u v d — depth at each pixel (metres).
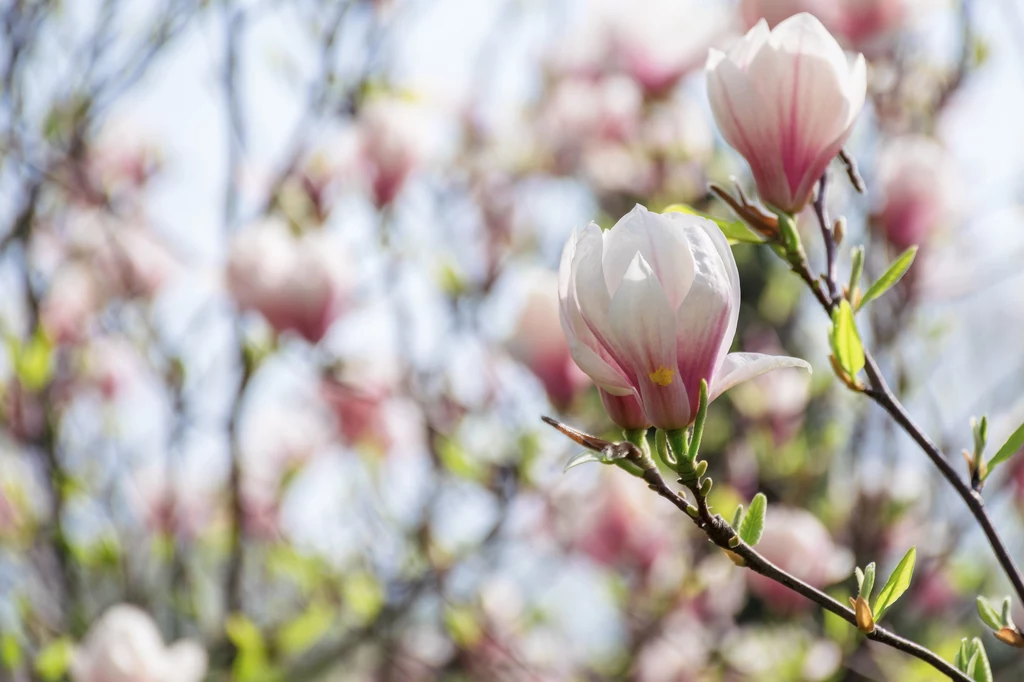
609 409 1.54
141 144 3.44
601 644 3.47
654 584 2.99
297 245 2.54
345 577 3.08
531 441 2.88
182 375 2.96
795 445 2.99
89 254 3.26
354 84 2.95
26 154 2.95
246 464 3.33
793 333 3.39
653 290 1.50
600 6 3.12
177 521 3.30
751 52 1.60
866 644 2.61
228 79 2.71
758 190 1.61
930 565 2.81
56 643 2.44
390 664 3.17
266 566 3.27
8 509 2.93
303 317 2.51
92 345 3.22
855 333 1.57
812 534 2.36
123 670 2.37
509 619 3.24
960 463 2.70
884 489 2.68
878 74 2.67
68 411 3.17
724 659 2.91
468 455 2.95
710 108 1.61
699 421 1.51
